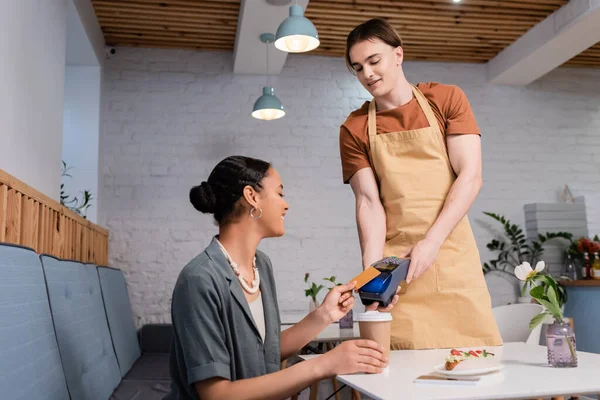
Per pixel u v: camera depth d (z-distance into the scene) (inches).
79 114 205.9
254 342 54.9
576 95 249.9
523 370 47.9
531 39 211.9
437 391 40.5
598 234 241.8
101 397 95.3
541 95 247.9
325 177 229.5
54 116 131.6
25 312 64.3
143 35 214.7
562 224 232.5
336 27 208.4
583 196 237.1
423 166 69.7
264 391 48.3
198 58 227.9
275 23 182.2
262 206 56.6
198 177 222.1
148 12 194.2
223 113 226.4
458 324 66.3
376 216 72.3
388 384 43.5
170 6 190.9
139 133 220.8
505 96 245.6
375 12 196.5
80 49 192.2
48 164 125.6
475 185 68.1
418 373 47.9
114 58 222.7
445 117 70.7
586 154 246.8
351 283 58.4
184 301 51.3
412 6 193.6
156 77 224.5
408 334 66.2
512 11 198.1
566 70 251.0
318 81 234.2
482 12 200.2
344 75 236.2
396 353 61.1
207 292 51.1
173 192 220.1
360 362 48.1
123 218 216.5
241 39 194.5
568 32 193.0
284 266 223.3
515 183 241.1
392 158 70.8
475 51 235.0
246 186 56.4
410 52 234.2
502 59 233.3
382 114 72.5
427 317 66.6
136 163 219.5
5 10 95.6
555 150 245.1
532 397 39.4
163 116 223.0
